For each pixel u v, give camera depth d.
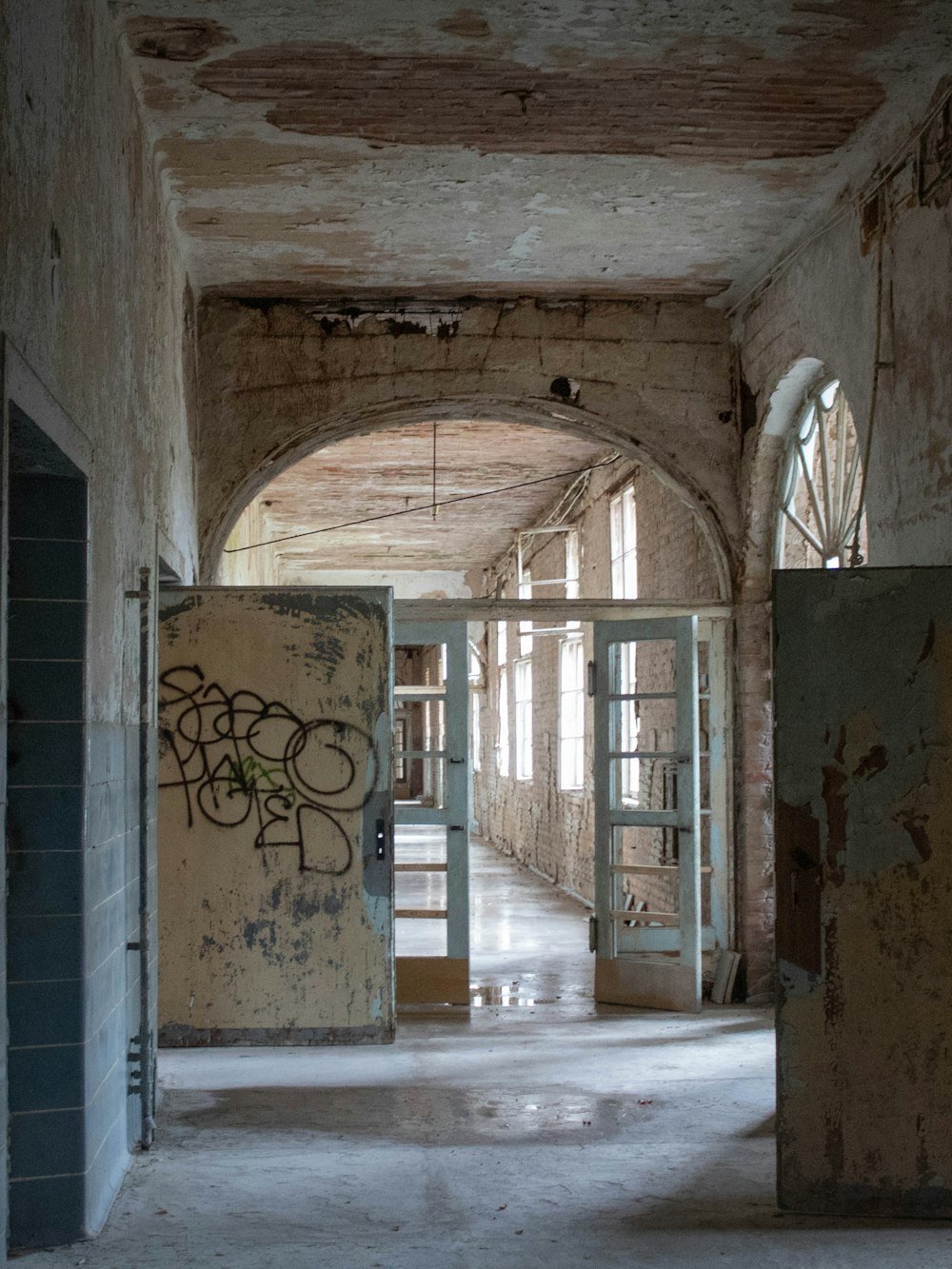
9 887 3.52
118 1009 4.16
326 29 4.59
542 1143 4.52
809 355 6.45
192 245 6.64
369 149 5.57
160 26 4.50
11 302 2.80
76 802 3.57
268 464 7.45
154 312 5.44
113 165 4.32
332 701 6.29
